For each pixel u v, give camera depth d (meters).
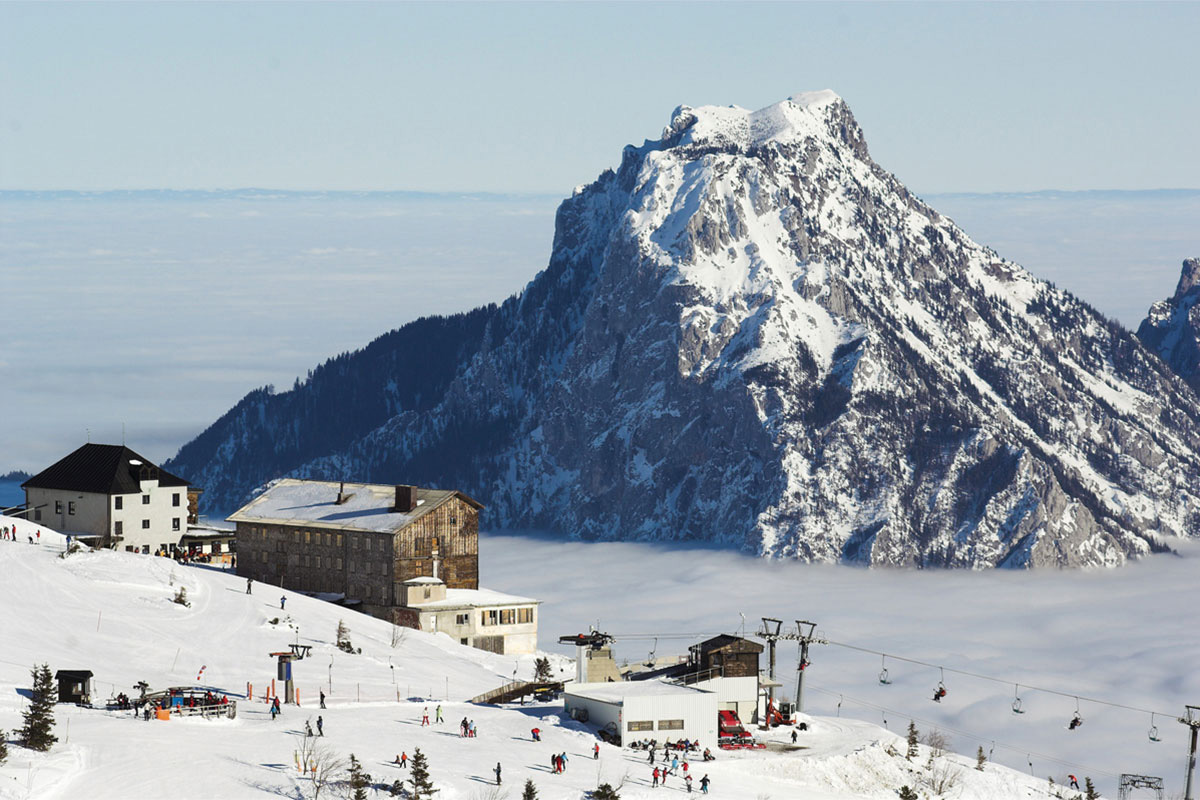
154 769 131.00
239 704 161.38
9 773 124.12
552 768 146.50
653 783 146.38
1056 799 176.25
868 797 162.38
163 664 175.25
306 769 135.88
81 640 179.25
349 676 181.88
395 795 132.75
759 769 161.50
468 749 150.75
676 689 171.25
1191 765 183.50
